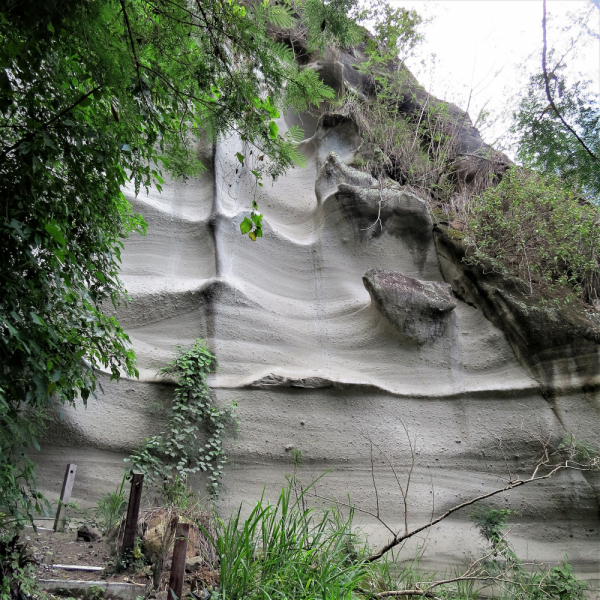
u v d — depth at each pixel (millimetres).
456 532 5551
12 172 2494
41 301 2758
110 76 2170
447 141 8297
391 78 8766
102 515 4707
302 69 2666
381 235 7160
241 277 6652
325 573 3174
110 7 2086
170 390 5750
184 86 2631
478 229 6938
